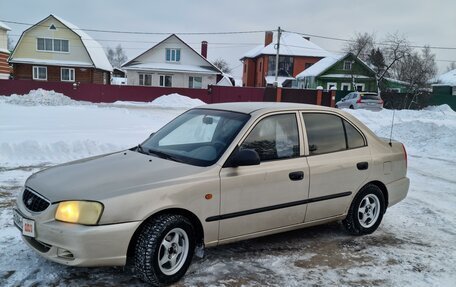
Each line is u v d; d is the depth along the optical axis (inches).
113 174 154.4
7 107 746.8
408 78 1898.4
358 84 1900.8
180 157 172.4
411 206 265.9
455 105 1658.5
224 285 153.0
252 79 2508.6
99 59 1910.7
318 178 188.1
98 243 135.7
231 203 163.0
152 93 1427.2
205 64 1855.3
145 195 143.8
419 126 604.4
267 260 176.6
